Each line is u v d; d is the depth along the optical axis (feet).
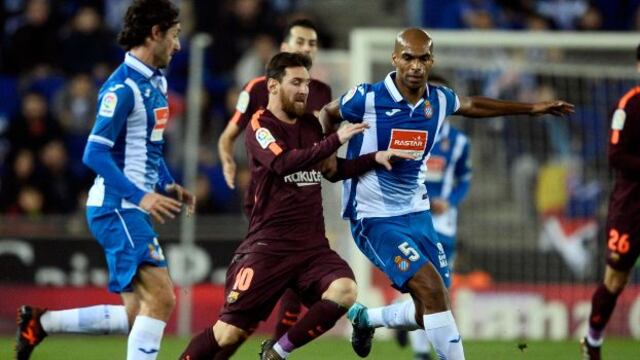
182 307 121.70
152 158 72.08
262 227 70.44
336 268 69.56
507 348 108.27
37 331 77.30
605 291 85.71
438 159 97.86
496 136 135.95
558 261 133.18
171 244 122.42
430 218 75.00
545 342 116.57
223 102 150.51
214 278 122.62
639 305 124.16
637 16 165.07
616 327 124.36
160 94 71.92
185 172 134.51
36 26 155.94
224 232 122.93
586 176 134.72
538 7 165.99
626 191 84.28
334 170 71.67
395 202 73.31
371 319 80.53
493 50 136.77
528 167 135.54
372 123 72.49
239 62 154.71
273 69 70.08
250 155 72.02
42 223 122.01
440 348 70.38
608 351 105.60
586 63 136.67
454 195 99.66
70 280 121.39
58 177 138.00
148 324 69.92
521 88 135.03
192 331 122.01
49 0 158.81
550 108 74.59
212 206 133.59
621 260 84.43
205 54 155.12
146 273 70.38
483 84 135.13
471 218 134.82
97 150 68.13
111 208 70.64
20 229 121.80
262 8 158.61
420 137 72.59
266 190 70.23
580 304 128.26
